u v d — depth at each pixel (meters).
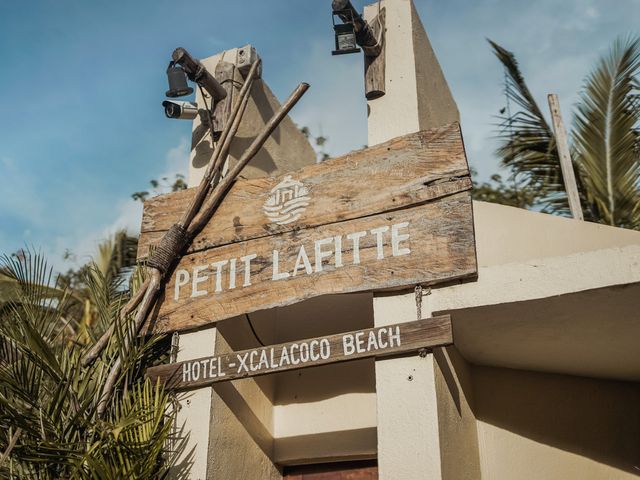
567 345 6.56
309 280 6.54
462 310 6.04
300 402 7.47
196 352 6.80
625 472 6.87
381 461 5.74
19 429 5.96
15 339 6.43
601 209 11.99
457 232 6.14
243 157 7.41
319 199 6.79
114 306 7.39
